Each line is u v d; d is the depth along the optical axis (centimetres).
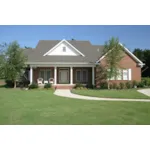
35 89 2400
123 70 2598
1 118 902
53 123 827
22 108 1140
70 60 2697
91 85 2598
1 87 2722
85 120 872
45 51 2989
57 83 2836
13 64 2545
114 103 1320
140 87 2555
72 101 1409
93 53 2986
